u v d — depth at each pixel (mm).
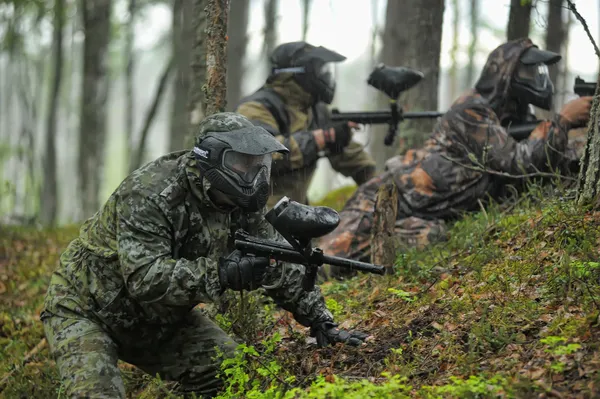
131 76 25375
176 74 17391
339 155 7875
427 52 8711
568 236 4941
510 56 6785
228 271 3848
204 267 3893
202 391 4430
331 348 4523
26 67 25797
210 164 3863
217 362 4367
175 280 3869
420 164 6996
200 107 7234
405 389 3592
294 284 4250
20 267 8820
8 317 6980
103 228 4184
